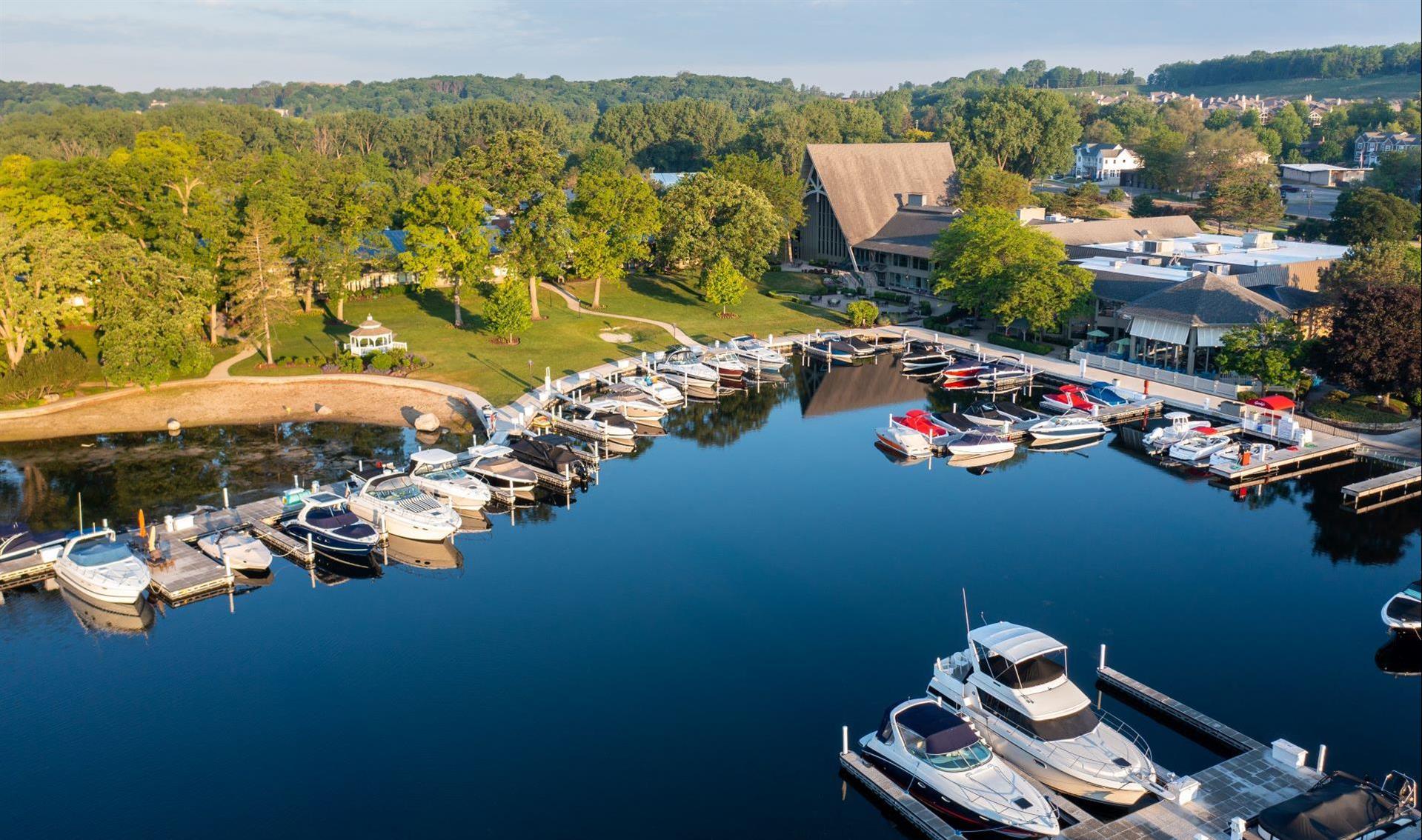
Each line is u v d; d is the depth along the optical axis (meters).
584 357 91.88
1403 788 29.67
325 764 34.81
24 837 31.27
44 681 40.22
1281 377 71.56
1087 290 92.25
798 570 49.75
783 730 36.59
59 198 89.81
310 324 100.06
